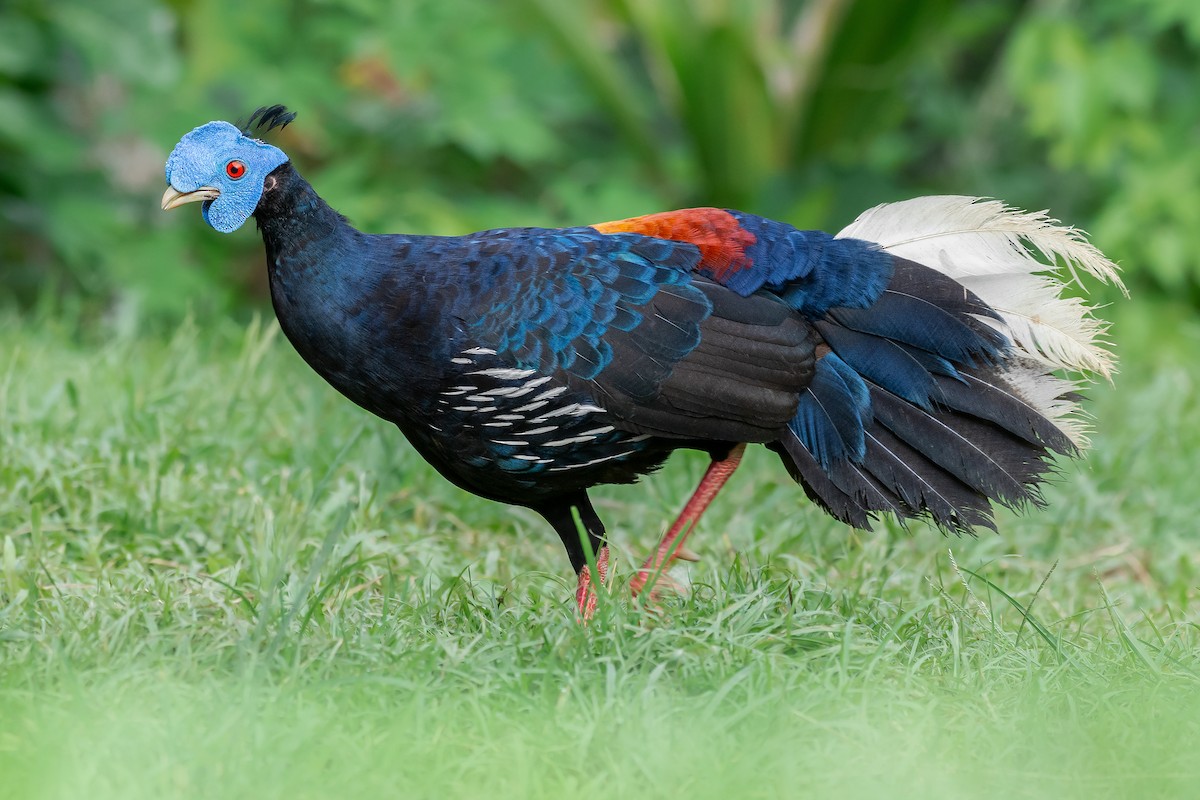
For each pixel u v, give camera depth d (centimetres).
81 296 1877
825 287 907
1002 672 812
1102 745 712
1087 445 902
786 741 698
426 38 1888
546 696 750
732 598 882
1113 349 1808
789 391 893
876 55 1819
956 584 1010
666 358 866
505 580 977
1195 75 1994
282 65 1928
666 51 1841
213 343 1469
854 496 902
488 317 852
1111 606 905
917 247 928
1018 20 2208
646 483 1192
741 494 1172
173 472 1098
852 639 830
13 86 1862
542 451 882
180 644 787
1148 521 1158
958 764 699
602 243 882
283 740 676
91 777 640
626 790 661
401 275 859
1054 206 2059
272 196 856
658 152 1955
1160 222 1927
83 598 868
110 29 1828
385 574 947
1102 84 1836
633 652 795
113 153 1923
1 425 1137
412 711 707
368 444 1170
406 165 1995
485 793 658
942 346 899
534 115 1917
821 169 1844
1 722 691
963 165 2094
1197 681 796
